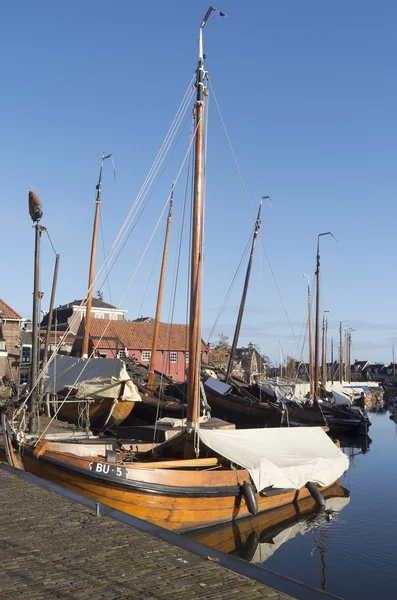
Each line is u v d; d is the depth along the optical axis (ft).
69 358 83.87
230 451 46.65
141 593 18.66
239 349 294.05
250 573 20.59
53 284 90.33
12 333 128.88
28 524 26.48
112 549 23.06
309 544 42.78
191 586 19.27
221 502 43.62
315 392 127.24
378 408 266.57
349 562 38.81
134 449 49.55
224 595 18.52
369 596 33.04
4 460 48.52
